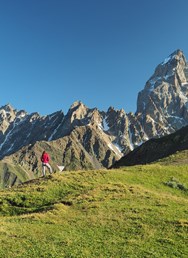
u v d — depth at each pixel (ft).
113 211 121.08
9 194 153.38
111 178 175.22
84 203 132.36
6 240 93.25
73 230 102.32
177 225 105.81
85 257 82.53
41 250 86.17
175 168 207.31
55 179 172.04
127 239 95.35
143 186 166.50
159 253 86.28
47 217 116.57
